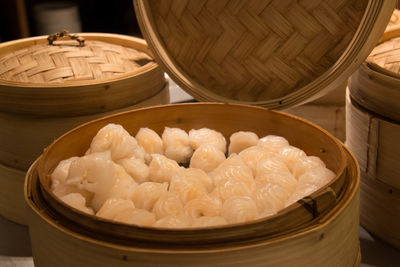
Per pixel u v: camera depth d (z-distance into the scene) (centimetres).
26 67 124
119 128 110
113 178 104
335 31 112
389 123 111
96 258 87
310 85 115
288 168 109
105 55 130
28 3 217
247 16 118
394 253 117
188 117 119
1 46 134
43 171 100
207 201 99
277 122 115
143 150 114
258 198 99
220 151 114
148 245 86
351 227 94
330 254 90
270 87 120
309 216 89
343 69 111
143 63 132
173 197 98
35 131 121
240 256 85
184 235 85
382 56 118
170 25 125
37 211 92
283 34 116
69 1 216
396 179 114
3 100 120
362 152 118
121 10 239
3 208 130
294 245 87
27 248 122
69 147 108
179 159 117
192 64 126
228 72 123
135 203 103
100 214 96
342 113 141
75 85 118
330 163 106
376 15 106
